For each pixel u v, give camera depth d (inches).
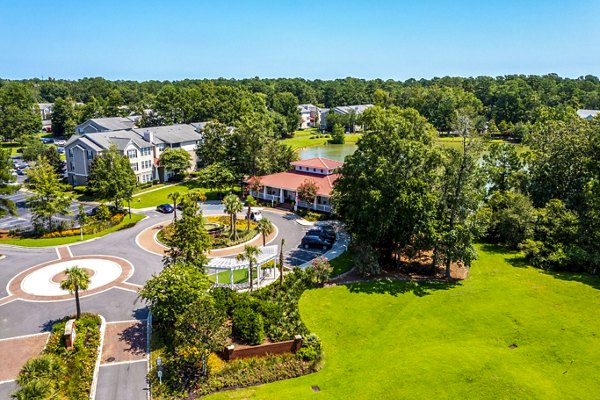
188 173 3474.4
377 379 1061.1
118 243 1969.7
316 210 2456.9
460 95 5851.4
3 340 1194.0
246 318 1211.2
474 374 1063.0
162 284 1166.3
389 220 1615.4
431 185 1694.1
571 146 2114.9
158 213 2468.0
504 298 1475.1
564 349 1160.8
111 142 2979.8
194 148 3535.9
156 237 2049.7
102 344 1186.0
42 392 855.7
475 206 1658.5
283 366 1116.5
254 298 1385.3
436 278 1669.5
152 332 1248.2
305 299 1476.4
